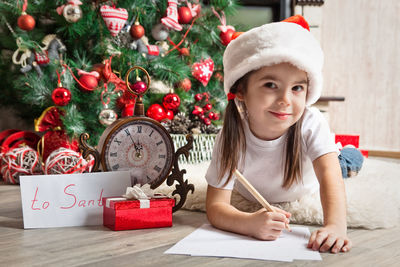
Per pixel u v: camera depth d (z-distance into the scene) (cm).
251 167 104
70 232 94
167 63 206
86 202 101
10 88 213
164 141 110
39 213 97
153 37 214
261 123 93
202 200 120
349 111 309
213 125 214
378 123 301
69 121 175
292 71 88
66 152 144
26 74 189
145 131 108
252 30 92
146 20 213
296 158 99
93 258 76
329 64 311
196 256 76
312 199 107
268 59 86
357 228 98
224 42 227
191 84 231
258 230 84
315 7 296
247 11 302
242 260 74
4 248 82
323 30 309
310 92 96
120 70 196
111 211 97
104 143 104
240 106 101
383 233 93
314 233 81
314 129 99
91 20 192
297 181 103
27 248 82
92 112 194
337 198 88
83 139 103
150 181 109
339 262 73
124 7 199
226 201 101
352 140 185
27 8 191
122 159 107
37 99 187
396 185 139
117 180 103
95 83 184
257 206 112
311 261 73
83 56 195
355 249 81
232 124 100
